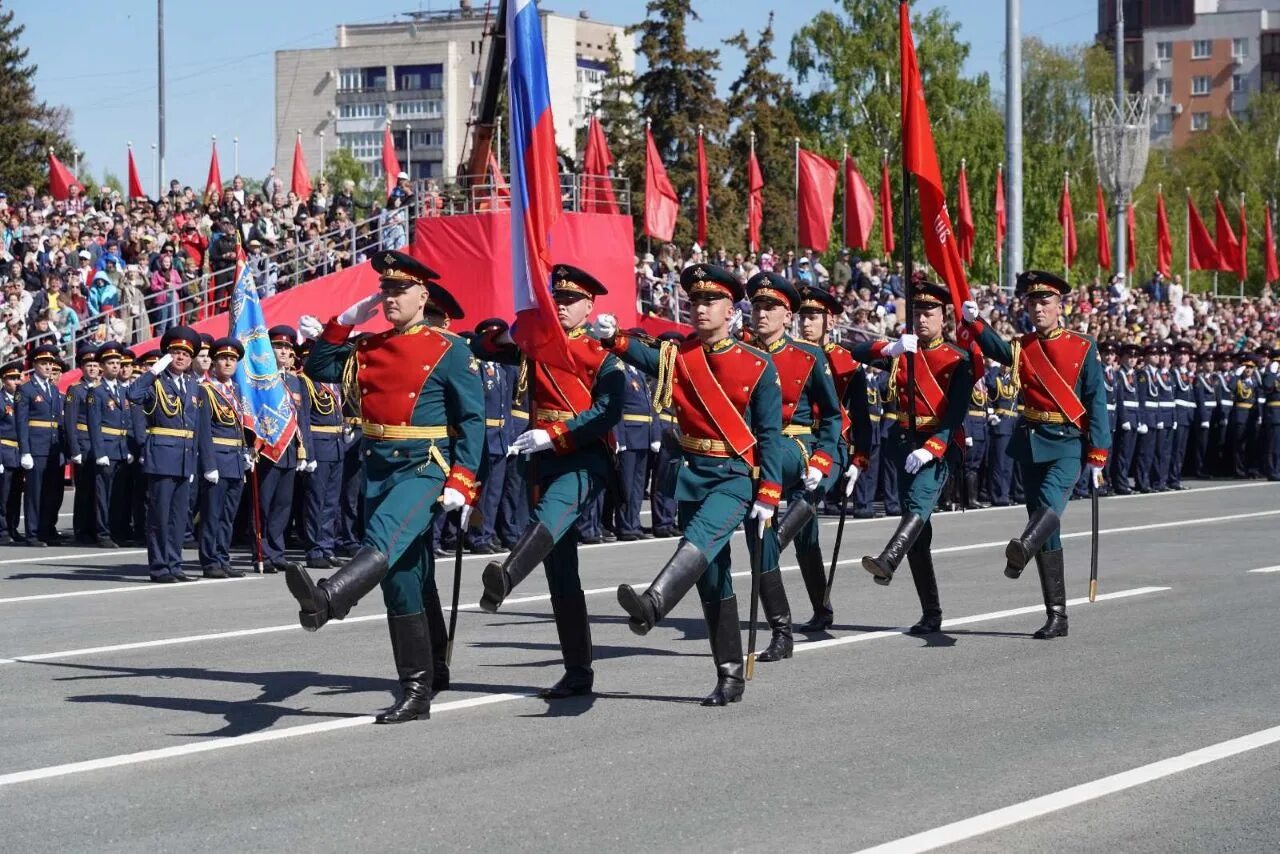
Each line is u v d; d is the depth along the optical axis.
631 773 6.95
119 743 7.57
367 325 25.19
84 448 18.05
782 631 9.83
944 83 65.56
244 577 14.66
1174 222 84.38
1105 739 7.59
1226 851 5.84
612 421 8.37
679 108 54.41
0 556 16.66
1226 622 11.12
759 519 8.41
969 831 6.06
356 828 6.12
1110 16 118.50
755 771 6.98
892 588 13.00
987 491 22.73
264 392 14.84
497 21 28.69
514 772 6.97
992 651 10.03
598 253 25.33
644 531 18.03
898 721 7.99
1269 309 44.06
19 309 23.53
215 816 6.30
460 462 8.01
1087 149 78.62
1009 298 28.98
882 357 10.80
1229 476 29.20
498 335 9.14
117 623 11.42
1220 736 7.65
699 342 8.50
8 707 8.42
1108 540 16.86
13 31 59.88
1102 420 10.66
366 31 127.25
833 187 30.81
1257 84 114.88
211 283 25.95
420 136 120.31
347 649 10.23
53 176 32.06
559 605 8.62
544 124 8.88
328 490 15.58
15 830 6.12
